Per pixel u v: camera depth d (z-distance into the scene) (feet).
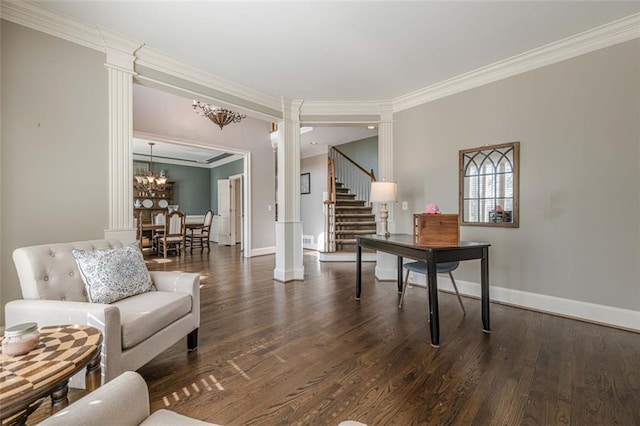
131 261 6.56
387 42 8.82
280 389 5.45
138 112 15.90
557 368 6.09
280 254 13.70
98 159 8.16
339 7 7.22
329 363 6.36
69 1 6.88
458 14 7.52
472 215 11.03
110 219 8.32
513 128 10.02
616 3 7.11
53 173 7.43
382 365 6.27
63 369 3.08
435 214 8.07
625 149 8.06
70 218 7.68
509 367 6.15
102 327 4.59
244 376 5.88
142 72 9.12
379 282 13.35
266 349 7.02
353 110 13.93
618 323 8.18
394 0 6.98
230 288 12.41
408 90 12.48
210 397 5.22
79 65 7.86
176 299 6.34
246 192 21.29
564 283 9.07
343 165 25.84
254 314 9.34
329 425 4.53
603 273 8.42
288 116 13.70
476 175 10.93
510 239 10.11
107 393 2.64
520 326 8.28
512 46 9.07
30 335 3.43
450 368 6.13
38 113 7.22
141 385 2.92
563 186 9.05
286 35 8.43
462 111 11.33
